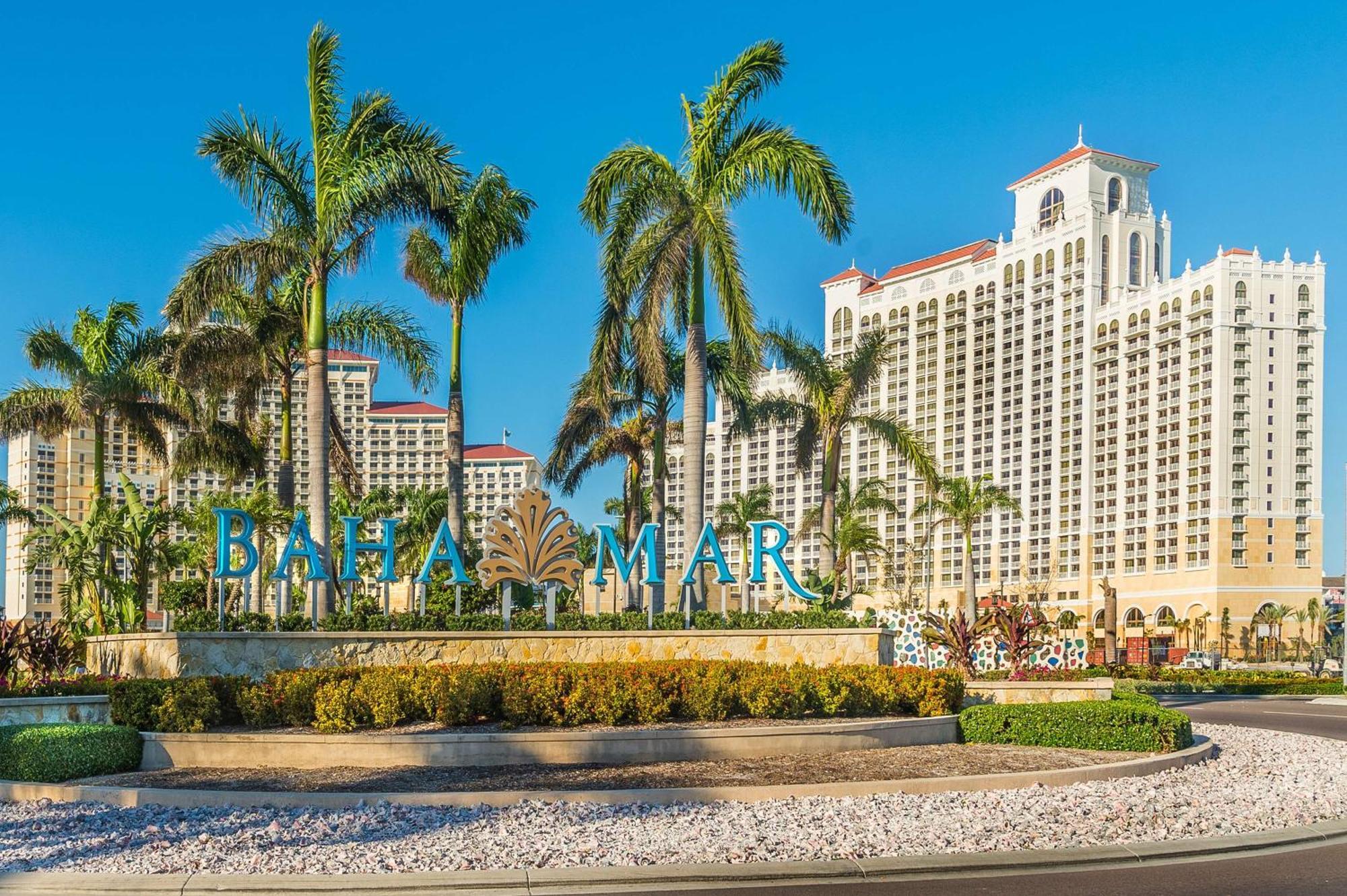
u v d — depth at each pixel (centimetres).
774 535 3250
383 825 1480
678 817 1548
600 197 3234
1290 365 15462
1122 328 16450
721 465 16662
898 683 2473
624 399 4438
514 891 1236
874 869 1316
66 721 2239
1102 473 16575
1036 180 17650
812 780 1834
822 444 4362
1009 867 1359
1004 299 17688
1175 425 15725
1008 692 3027
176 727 2053
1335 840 1553
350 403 11662
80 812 1589
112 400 4006
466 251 3241
